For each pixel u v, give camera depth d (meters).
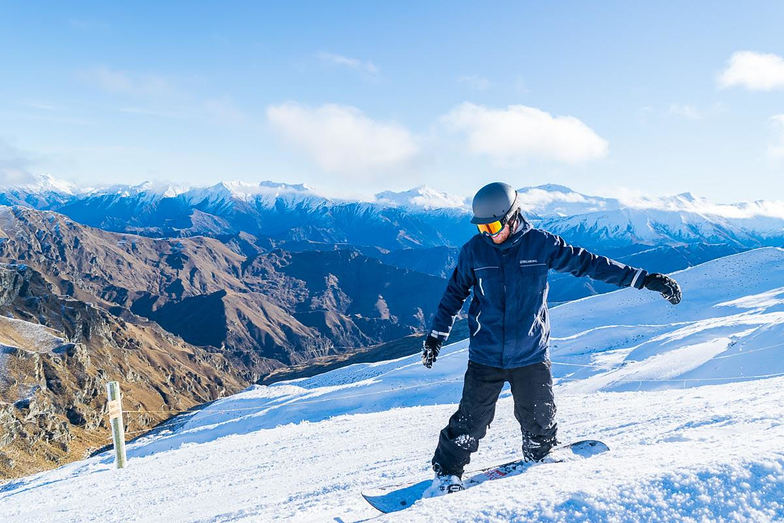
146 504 6.97
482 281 3.02
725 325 39.94
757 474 1.63
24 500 9.14
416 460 6.42
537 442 3.04
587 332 54.66
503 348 2.98
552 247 2.95
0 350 109.38
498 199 2.88
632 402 8.80
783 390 5.86
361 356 190.75
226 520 4.91
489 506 1.74
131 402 140.50
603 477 1.80
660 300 70.12
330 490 5.31
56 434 100.00
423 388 45.47
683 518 1.51
